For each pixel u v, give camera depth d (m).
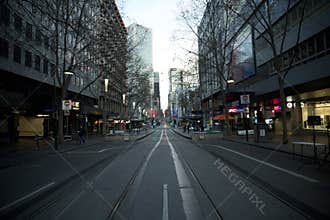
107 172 10.55
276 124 35.06
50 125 37.34
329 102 25.31
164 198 6.69
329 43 20.88
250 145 21.94
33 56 29.42
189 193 7.13
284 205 5.97
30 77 28.70
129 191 7.48
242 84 38.75
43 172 10.60
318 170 9.97
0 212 5.73
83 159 14.79
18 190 7.59
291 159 13.02
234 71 41.19
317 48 22.45
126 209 5.91
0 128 31.05
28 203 6.43
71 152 19.11
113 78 41.41
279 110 31.50
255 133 23.89
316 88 23.45
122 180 8.96
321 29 21.58
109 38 27.53
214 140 31.48
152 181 8.69
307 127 28.58
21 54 27.28
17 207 6.06
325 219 5.05
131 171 10.67
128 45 32.66
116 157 15.64
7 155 16.95
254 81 35.00
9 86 27.53
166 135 50.94
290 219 5.11
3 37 22.73
